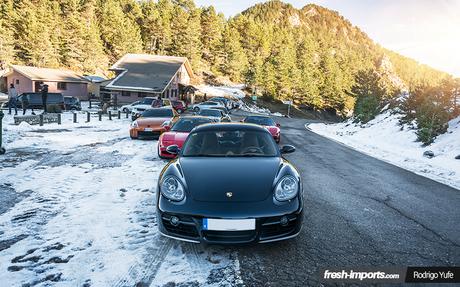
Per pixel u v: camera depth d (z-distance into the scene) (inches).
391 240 163.8
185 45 3503.9
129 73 1780.3
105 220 178.7
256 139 192.5
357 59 6432.1
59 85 1915.6
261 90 3351.4
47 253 141.2
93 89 2142.0
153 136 498.6
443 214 209.2
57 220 177.5
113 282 120.6
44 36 2699.3
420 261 142.4
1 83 2006.6
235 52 3772.1
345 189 267.1
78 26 2994.6
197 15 4266.7
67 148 414.0
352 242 159.8
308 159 421.1
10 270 127.3
